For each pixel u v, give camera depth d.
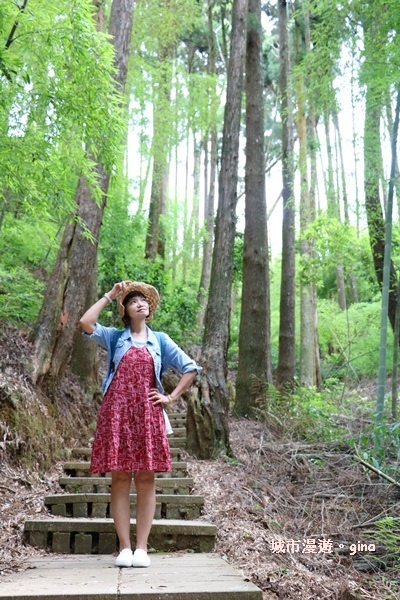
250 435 6.83
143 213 11.34
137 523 2.97
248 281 8.38
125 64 6.54
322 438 6.80
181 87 12.17
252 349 8.18
